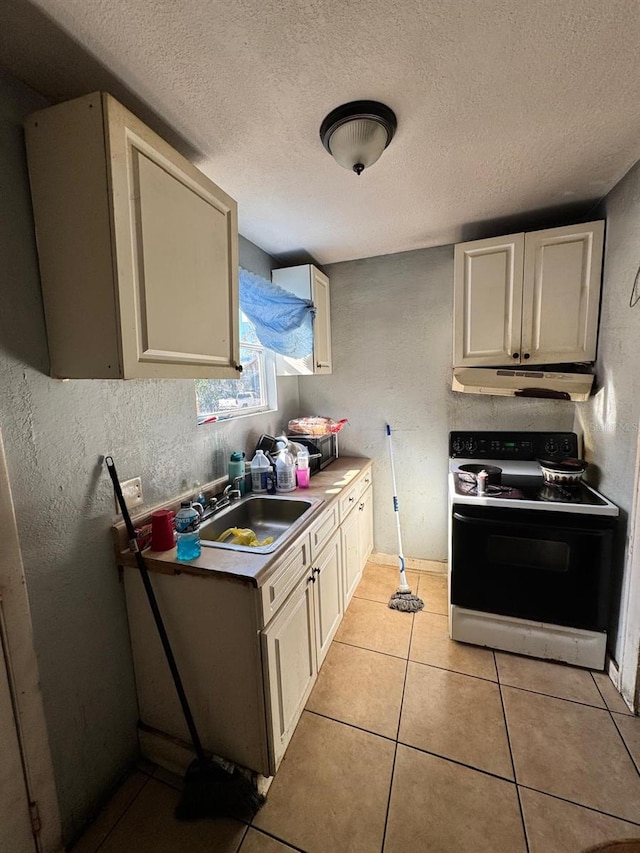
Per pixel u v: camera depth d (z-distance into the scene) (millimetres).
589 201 1846
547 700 1615
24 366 1017
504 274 2016
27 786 1022
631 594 1567
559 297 1936
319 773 1339
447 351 2523
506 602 1862
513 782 1290
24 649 1014
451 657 1885
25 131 982
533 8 856
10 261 976
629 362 1613
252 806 1199
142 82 1032
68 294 1005
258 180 1560
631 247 1583
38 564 1069
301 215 1893
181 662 1316
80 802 1194
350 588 2219
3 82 967
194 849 1137
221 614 1229
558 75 1046
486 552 1868
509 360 2053
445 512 2656
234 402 2168
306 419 2615
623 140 1356
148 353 1039
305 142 1315
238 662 1235
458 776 1315
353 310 2691
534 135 1317
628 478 1623
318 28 890
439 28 899
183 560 1271
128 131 948
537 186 1683
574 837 1128
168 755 1381
